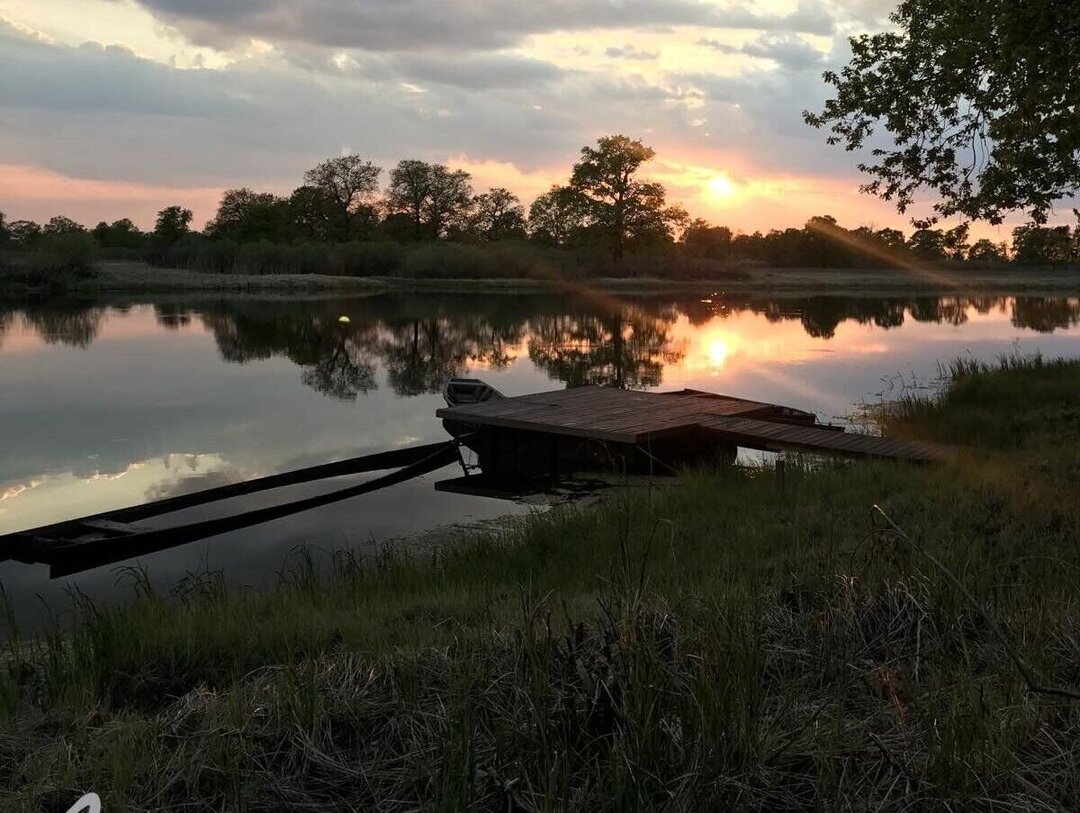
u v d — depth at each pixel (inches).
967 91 522.0
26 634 255.8
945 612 180.5
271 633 208.7
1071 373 641.6
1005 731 135.6
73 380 798.5
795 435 474.6
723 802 123.2
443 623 211.9
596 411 551.2
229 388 783.1
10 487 455.2
